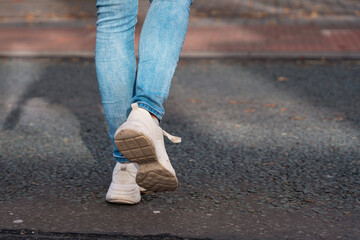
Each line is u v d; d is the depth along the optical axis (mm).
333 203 3068
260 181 3432
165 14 2557
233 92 6094
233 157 3924
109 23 2643
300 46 8789
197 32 10258
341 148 4102
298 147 4141
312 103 5551
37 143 4309
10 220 2848
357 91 6027
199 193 3221
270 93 6016
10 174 3592
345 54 8125
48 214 2924
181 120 5008
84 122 4953
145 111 2477
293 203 3070
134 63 2723
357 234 2670
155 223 2795
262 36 9797
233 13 13148
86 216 2889
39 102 5695
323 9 13625
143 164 2463
